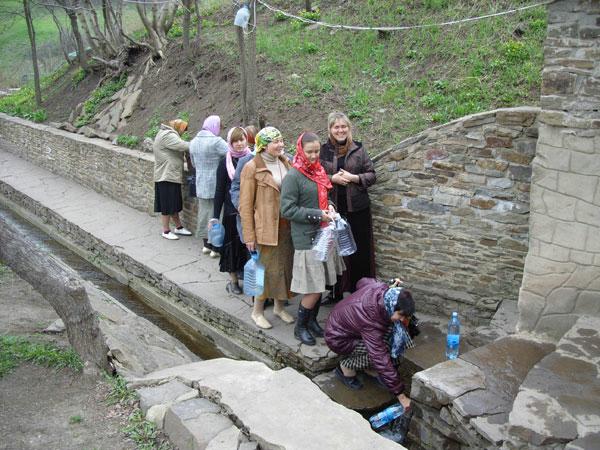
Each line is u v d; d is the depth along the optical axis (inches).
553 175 174.9
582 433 130.4
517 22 315.6
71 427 149.1
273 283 221.0
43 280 173.6
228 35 455.2
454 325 202.5
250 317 240.4
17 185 467.2
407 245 242.5
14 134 563.8
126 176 394.9
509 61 291.3
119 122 458.6
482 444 146.3
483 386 159.8
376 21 368.5
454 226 229.6
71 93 566.6
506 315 214.8
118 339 199.5
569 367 153.0
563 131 169.9
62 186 462.0
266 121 329.7
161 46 484.1
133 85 484.1
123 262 319.0
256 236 214.2
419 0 368.2
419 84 303.7
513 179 212.5
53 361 177.0
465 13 337.7
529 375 150.7
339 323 192.5
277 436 133.6
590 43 159.8
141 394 159.0
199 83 421.7
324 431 135.8
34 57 578.6
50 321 210.1
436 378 163.3
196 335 265.3
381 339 184.7
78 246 366.6
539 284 184.2
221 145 284.2
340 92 326.6
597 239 172.1
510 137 208.4
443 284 238.2
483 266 227.8
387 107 297.6
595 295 176.4
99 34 549.0
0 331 198.8
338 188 227.9
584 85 163.3
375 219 247.8
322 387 201.2
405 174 234.7
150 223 365.7
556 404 139.4
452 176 224.7
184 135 374.9
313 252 205.6
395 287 183.6
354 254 237.9
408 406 179.6
